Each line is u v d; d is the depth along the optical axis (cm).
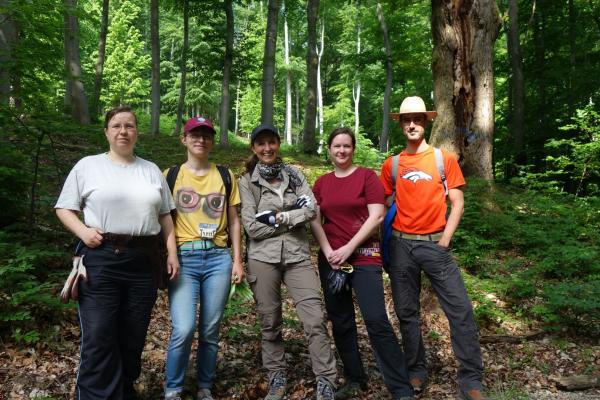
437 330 487
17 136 509
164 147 1386
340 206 339
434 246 344
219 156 1305
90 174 274
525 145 1470
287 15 2852
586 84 1439
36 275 449
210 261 313
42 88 601
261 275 326
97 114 1842
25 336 353
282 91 4297
